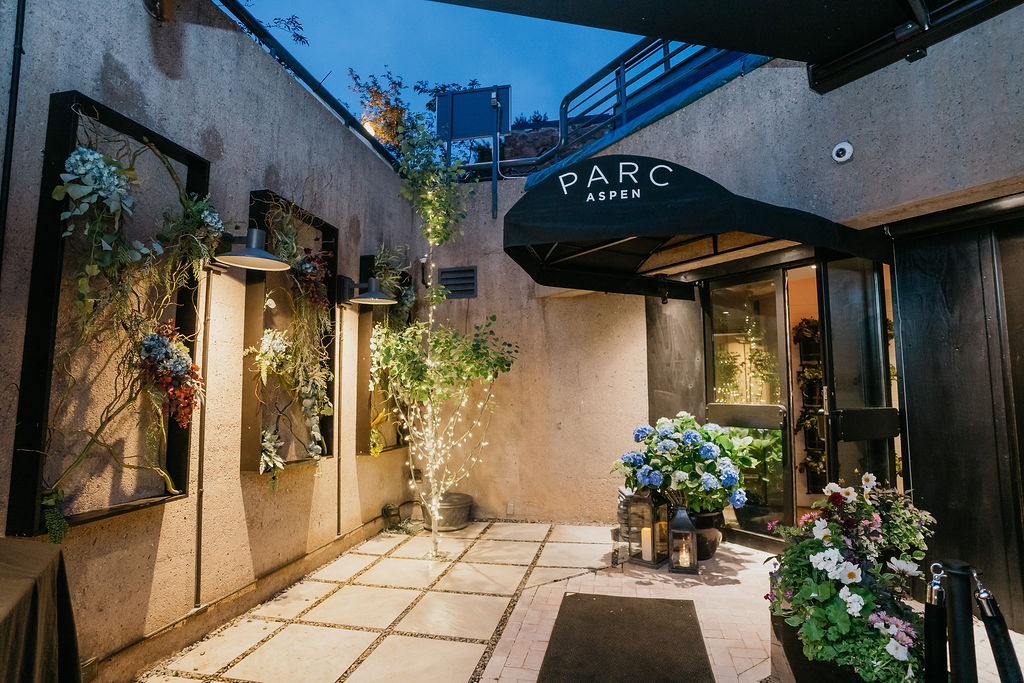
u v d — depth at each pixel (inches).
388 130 312.5
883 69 135.4
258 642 122.2
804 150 151.9
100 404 103.4
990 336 129.8
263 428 150.2
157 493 115.9
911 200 129.3
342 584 158.2
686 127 182.4
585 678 103.2
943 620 69.7
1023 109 112.0
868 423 141.0
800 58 143.3
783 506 174.7
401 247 236.7
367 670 109.5
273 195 144.3
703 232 123.7
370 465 209.2
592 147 215.9
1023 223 126.6
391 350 196.4
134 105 111.4
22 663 51.7
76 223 96.9
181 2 124.1
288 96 163.8
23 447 88.0
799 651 87.7
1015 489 124.2
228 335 137.6
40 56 94.1
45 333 89.0
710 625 125.0
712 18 126.6
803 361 176.2
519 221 140.0
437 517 190.1
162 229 115.1
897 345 148.3
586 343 227.8
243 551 140.6
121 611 106.6
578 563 173.5
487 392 237.0
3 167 88.5
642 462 165.6
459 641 121.6
